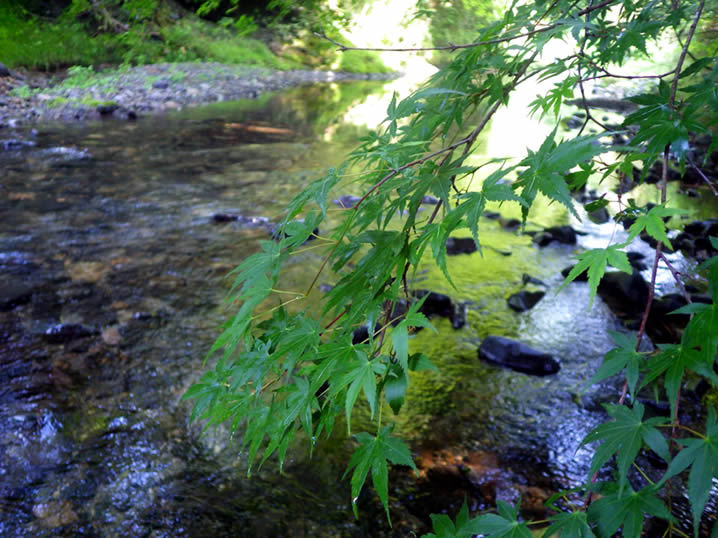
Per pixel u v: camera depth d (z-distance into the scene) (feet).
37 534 6.78
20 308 11.71
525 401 9.43
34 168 21.57
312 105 39.45
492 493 7.57
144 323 11.34
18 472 7.66
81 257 14.23
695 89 4.06
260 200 18.99
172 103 37.22
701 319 2.94
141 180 20.79
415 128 4.91
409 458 3.25
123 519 7.04
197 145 26.53
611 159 23.89
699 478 2.79
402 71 63.72
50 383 9.46
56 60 41.29
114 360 10.14
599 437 3.18
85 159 23.24
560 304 12.54
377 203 3.79
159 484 7.60
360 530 7.02
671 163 22.04
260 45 57.62
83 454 8.03
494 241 16.19
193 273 13.57
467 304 12.52
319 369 3.41
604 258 2.89
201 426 8.66
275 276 3.92
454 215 3.26
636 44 5.32
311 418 3.57
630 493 3.15
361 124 32.68
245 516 7.15
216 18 56.65
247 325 3.89
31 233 15.55
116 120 31.78
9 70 37.17
